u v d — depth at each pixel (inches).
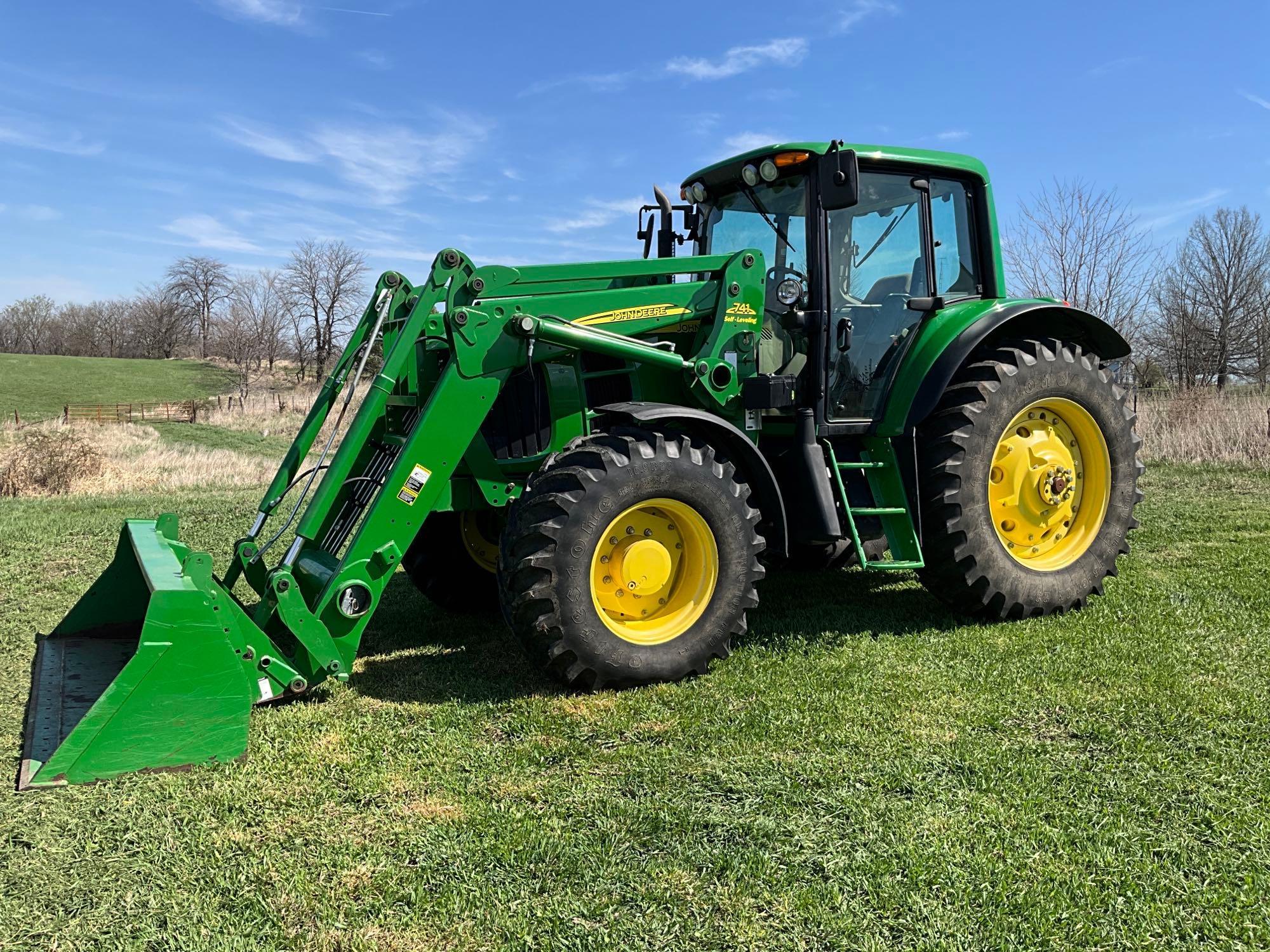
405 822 103.6
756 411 167.3
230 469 515.2
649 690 144.3
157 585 119.8
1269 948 79.7
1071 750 118.6
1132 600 186.5
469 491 165.3
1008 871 91.2
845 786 109.7
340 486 146.4
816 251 169.9
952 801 105.4
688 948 81.1
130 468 510.6
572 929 83.9
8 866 95.1
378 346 178.1
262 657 135.9
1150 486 339.0
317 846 98.7
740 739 123.7
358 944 82.0
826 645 165.2
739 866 93.0
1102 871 91.3
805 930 83.3
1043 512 185.8
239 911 87.7
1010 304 186.7
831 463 171.9
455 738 127.0
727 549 150.8
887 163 179.2
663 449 146.2
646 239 213.2
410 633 183.5
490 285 150.9
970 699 136.5
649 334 165.5
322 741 126.0
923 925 83.4
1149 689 137.0
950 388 178.5
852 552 220.2
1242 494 313.1
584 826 102.0
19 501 385.4
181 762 117.1
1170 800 104.5
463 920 85.6
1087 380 186.5
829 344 174.4
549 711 135.7
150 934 84.0
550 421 164.6
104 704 114.0
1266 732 121.5
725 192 195.0
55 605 207.0
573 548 138.7
